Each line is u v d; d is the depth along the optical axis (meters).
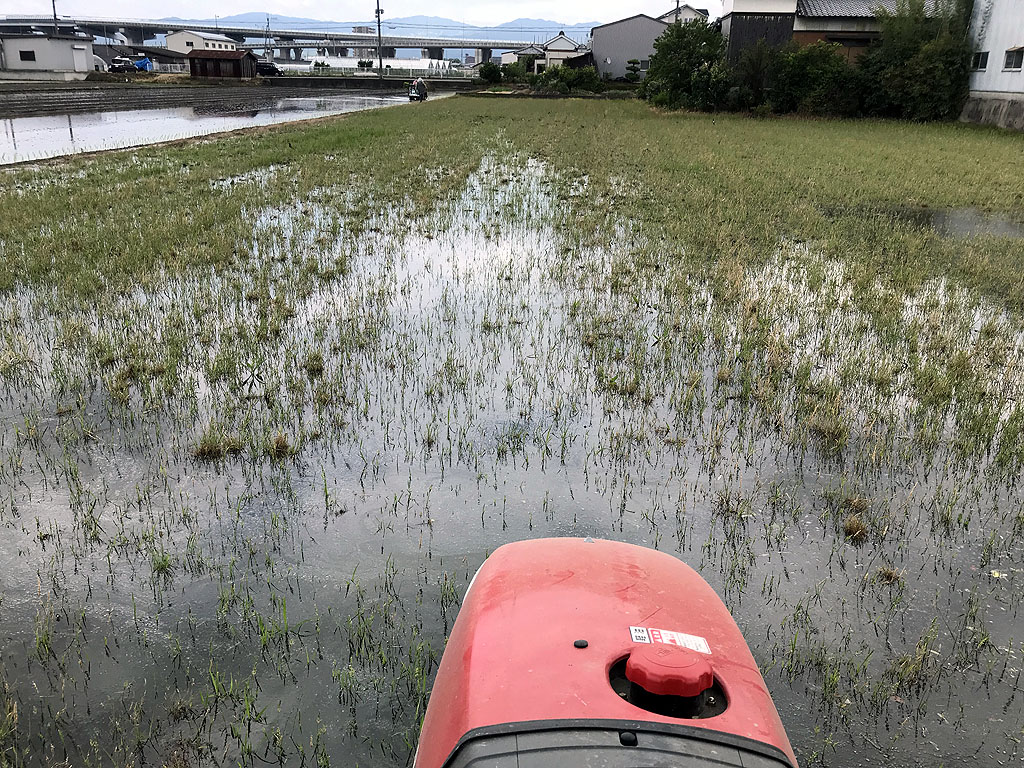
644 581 3.10
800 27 44.72
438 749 2.35
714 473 5.83
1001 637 4.12
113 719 3.49
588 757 2.07
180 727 3.45
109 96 49.34
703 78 43.97
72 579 4.48
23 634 4.03
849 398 7.12
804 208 15.84
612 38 76.44
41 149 24.11
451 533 4.98
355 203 16.08
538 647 2.60
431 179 19.53
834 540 5.00
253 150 24.17
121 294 9.63
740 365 7.87
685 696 2.24
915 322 8.93
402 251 12.34
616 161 23.00
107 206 14.77
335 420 6.49
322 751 3.32
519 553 3.37
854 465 5.97
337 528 5.03
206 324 8.68
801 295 10.11
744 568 4.68
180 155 22.52
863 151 26.16
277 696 3.63
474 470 5.81
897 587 4.53
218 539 4.89
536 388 7.30
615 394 7.19
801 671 3.85
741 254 11.73
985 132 33.78
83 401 6.71
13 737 3.38
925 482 5.73
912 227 14.64
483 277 10.94
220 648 3.94
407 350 8.17
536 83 68.06
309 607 4.26
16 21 148.75
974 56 38.09
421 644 3.95
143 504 5.29
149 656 3.88
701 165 22.08
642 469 5.86
